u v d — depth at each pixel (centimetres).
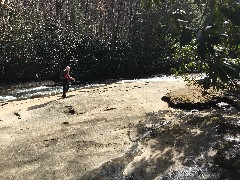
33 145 789
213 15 417
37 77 1933
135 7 2250
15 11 2064
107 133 825
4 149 775
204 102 971
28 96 1587
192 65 878
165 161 643
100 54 2052
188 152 663
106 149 736
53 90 1722
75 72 1962
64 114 1005
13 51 1895
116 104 1059
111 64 2062
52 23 2094
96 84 1912
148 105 1033
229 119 790
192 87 1163
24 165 693
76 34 2073
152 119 895
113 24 2211
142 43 2161
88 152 730
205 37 408
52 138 824
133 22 2208
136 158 672
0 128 924
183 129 773
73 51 2014
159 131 789
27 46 1936
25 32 1975
